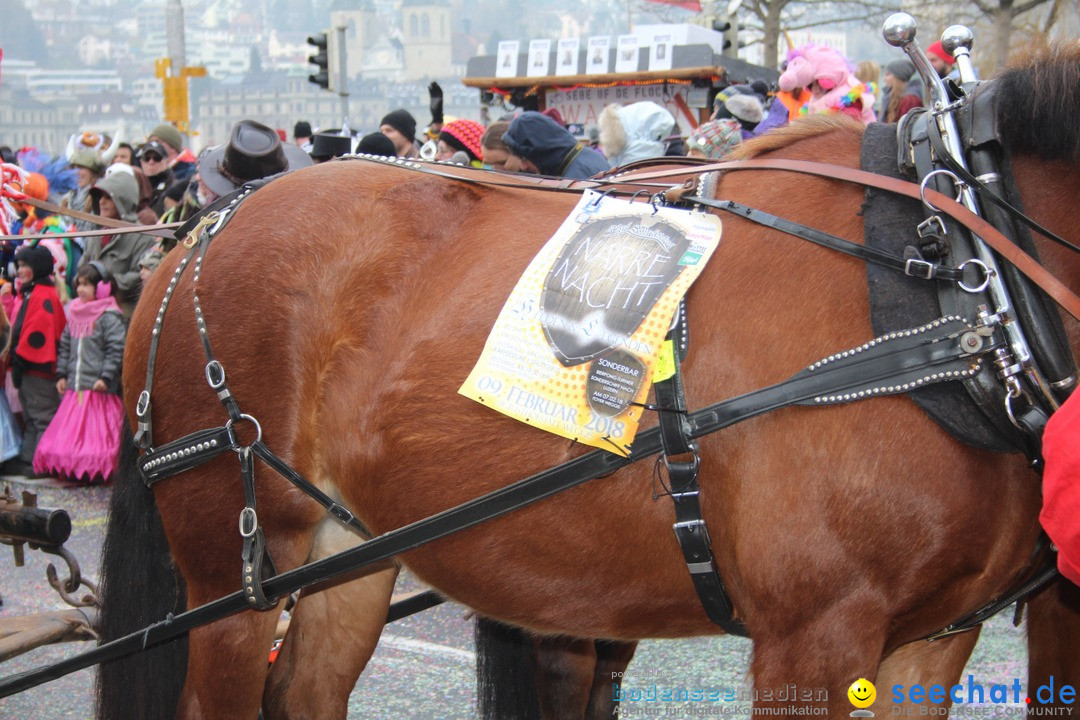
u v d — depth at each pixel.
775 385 1.94
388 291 2.33
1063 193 1.97
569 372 2.09
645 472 2.06
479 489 2.18
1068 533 1.68
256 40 163.50
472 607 2.35
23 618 3.13
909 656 2.24
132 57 155.25
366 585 2.79
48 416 7.11
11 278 7.52
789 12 22.59
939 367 1.86
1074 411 1.68
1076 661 2.25
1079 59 1.95
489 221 2.32
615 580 2.14
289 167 3.83
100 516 6.03
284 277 2.39
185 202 6.10
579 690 2.74
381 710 3.60
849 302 1.96
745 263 2.05
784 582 1.95
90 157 8.31
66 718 3.59
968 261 1.87
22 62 131.00
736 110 5.38
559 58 11.28
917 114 2.07
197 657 2.54
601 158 4.62
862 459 1.90
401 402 2.25
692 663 3.82
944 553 1.90
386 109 97.88
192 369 2.44
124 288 6.77
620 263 2.12
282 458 2.38
